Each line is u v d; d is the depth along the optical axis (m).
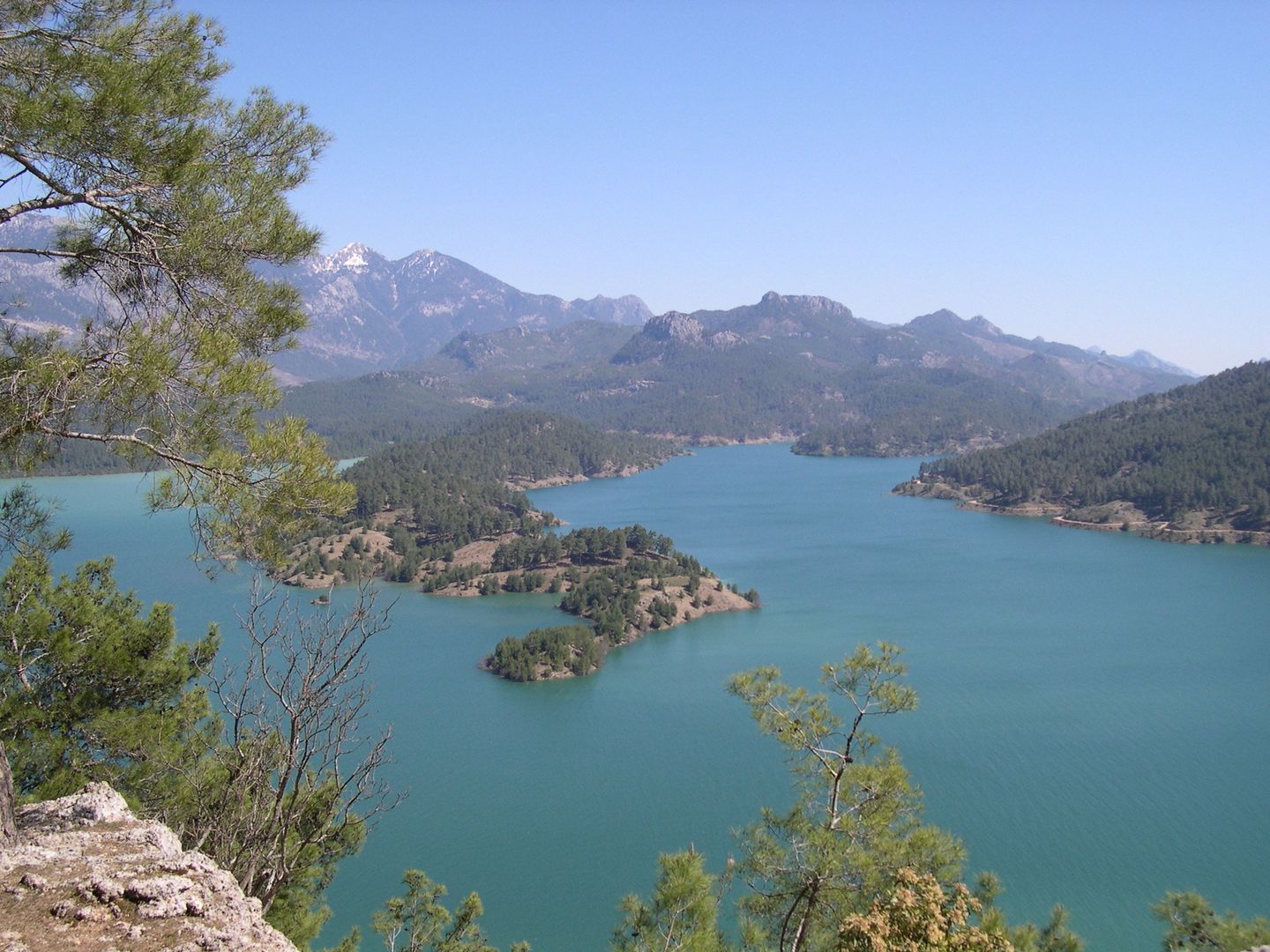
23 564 24.59
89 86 17.33
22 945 13.12
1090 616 161.75
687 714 116.88
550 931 67.25
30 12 17.38
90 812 18.14
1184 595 179.62
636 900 26.41
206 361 17.45
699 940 23.92
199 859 16.33
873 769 24.98
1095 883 71.88
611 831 84.12
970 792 88.69
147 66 17.95
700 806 89.62
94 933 13.79
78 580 26.78
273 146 20.73
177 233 18.38
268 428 18.42
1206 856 76.06
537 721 114.38
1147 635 147.75
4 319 17.69
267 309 19.39
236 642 102.56
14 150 16.59
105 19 18.25
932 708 112.31
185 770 22.36
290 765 17.17
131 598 27.75
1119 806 85.38
